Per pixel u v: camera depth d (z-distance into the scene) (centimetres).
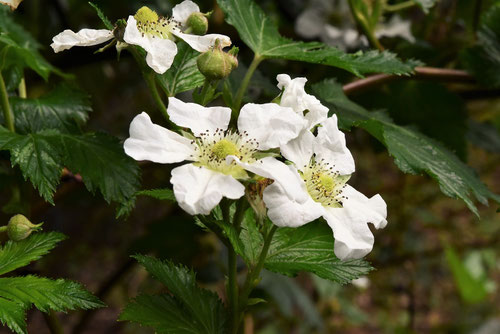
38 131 31
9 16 37
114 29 27
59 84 33
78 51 43
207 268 47
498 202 32
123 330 69
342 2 41
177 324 26
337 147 26
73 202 52
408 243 67
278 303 48
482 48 38
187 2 28
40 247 28
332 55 30
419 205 69
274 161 25
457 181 30
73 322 71
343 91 35
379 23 40
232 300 27
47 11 49
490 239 73
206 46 27
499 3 41
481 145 49
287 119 26
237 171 25
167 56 26
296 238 28
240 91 30
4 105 30
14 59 33
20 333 26
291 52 31
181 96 34
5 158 32
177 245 47
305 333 61
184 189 24
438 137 41
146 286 59
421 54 42
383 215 26
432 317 80
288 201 24
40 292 27
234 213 28
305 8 42
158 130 25
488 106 61
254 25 31
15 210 31
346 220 26
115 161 29
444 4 42
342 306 67
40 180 28
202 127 26
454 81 38
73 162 29
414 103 41
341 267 28
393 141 31
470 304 60
